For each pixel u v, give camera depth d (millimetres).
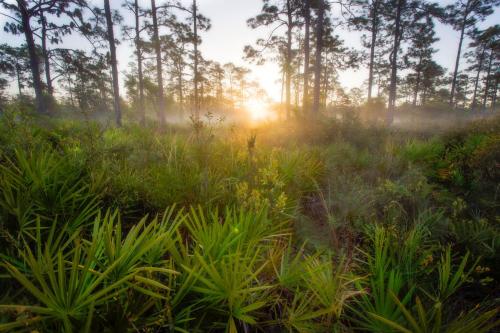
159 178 2789
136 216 2570
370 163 4941
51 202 2008
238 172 3273
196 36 19062
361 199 3098
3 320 1086
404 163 4973
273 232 2350
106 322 1198
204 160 3568
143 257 1616
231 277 1362
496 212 3061
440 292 1632
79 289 1143
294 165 3770
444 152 6031
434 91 35406
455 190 4023
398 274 1715
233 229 1791
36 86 13086
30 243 1853
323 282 1554
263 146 5211
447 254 1667
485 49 32500
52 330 1163
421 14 18188
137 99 34188
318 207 3355
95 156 2904
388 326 1399
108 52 13852
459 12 19875
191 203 2604
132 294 1308
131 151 3770
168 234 1585
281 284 1606
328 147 6277
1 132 3510
